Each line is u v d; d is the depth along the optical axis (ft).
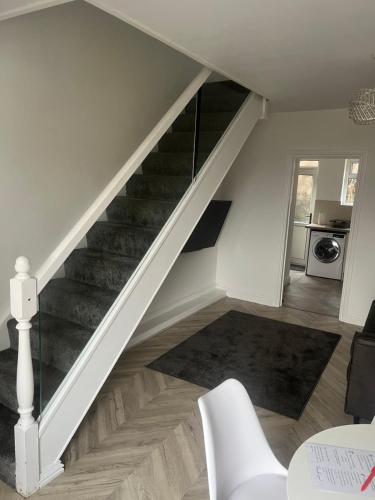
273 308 17.15
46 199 9.52
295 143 15.78
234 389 5.29
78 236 7.08
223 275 18.67
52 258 6.67
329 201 23.59
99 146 10.92
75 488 6.79
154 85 12.90
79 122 10.15
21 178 8.85
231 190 17.69
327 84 11.30
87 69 10.20
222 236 18.34
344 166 22.84
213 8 6.57
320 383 10.73
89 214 7.33
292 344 13.28
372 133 14.10
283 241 16.74
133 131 12.19
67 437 7.22
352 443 4.66
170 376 10.85
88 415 8.95
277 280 17.15
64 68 9.50
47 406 6.86
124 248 8.20
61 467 7.14
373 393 8.06
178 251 9.67
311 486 3.96
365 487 3.96
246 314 16.17
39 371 6.64
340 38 7.80
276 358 12.16
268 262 17.26
